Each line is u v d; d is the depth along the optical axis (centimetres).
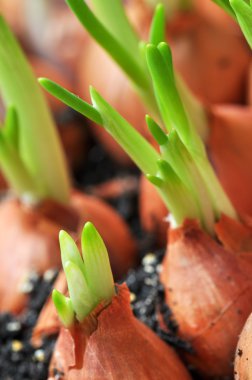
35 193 33
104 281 25
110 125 26
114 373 25
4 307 33
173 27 38
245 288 26
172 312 27
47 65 45
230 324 26
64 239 24
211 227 27
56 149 33
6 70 31
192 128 26
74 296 25
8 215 34
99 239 24
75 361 25
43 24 47
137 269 32
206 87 37
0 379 30
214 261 26
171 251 27
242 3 24
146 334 26
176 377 26
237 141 32
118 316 25
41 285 32
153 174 26
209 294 26
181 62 37
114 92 39
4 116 42
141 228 36
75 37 45
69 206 34
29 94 32
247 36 24
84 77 41
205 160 26
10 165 33
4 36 31
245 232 27
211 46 38
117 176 43
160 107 26
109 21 30
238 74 38
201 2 39
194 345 27
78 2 28
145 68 30
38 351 30
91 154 44
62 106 43
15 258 33
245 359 24
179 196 26
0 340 31
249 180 32
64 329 26
